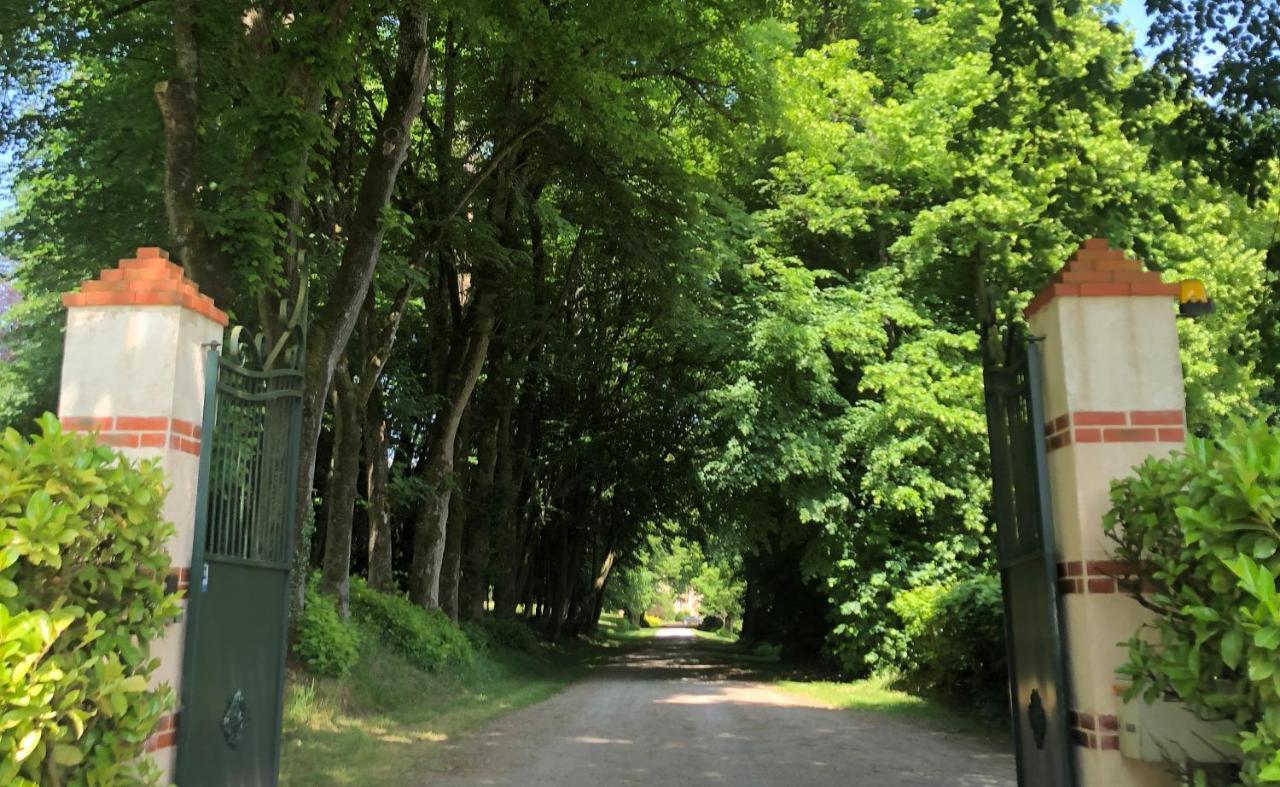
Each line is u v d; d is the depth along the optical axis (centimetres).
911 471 1866
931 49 2192
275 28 1127
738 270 2100
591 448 2912
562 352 2627
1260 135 877
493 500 2673
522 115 1609
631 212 1905
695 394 2216
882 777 883
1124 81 1026
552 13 1321
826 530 2027
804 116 1870
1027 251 1463
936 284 1989
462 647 1853
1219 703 349
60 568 377
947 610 1414
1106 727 449
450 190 1714
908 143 1906
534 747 1062
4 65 1231
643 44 1317
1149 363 478
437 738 1123
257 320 1266
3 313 1881
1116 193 1027
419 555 2041
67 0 1170
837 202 2053
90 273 1468
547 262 2517
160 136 1270
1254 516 339
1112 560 459
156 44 1247
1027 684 553
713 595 7781
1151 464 427
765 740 1131
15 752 323
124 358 493
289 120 1035
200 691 502
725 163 2019
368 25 1171
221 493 538
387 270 1617
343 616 1553
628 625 7962
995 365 604
